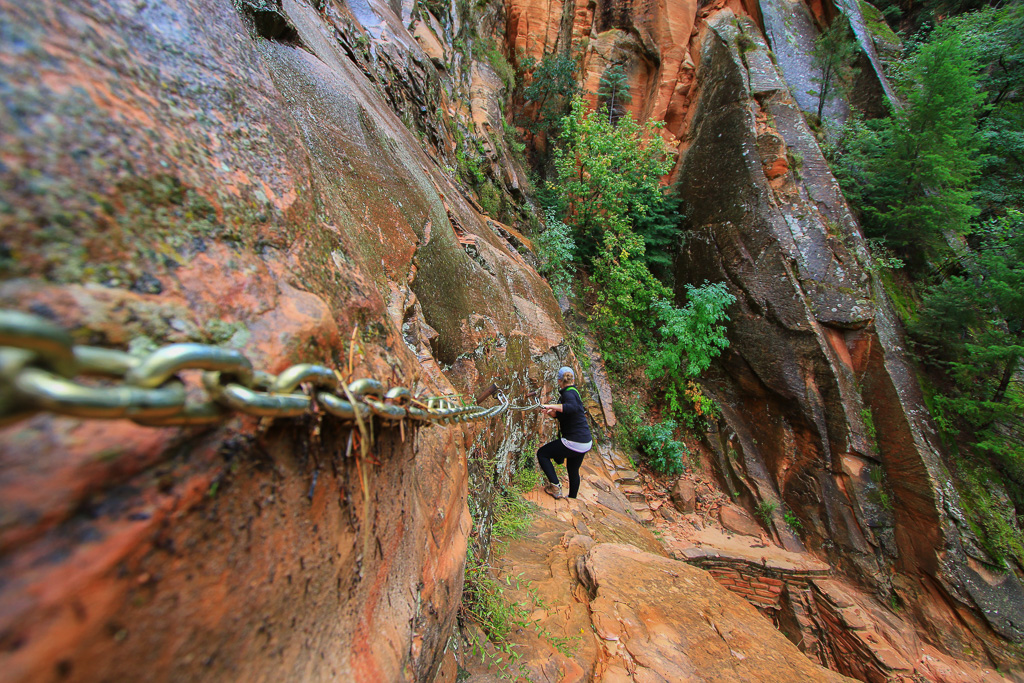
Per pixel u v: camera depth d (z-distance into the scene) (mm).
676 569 3668
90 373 323
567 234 9250
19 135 463
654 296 9688
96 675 374
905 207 9227
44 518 353
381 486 1060
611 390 8867
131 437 448
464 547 1947
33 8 556
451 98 7906
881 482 7418
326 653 796
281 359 663
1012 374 7328
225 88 958
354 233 2008
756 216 9703
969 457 7277
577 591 3328
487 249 4840
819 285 8711
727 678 2695
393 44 5547
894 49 13789
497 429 3928
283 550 667
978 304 7590
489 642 2346
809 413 8070
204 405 468
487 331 3807
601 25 13906
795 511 7824
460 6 9453
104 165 555
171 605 462
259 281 742
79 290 464
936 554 6594
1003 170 11281
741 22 12898
